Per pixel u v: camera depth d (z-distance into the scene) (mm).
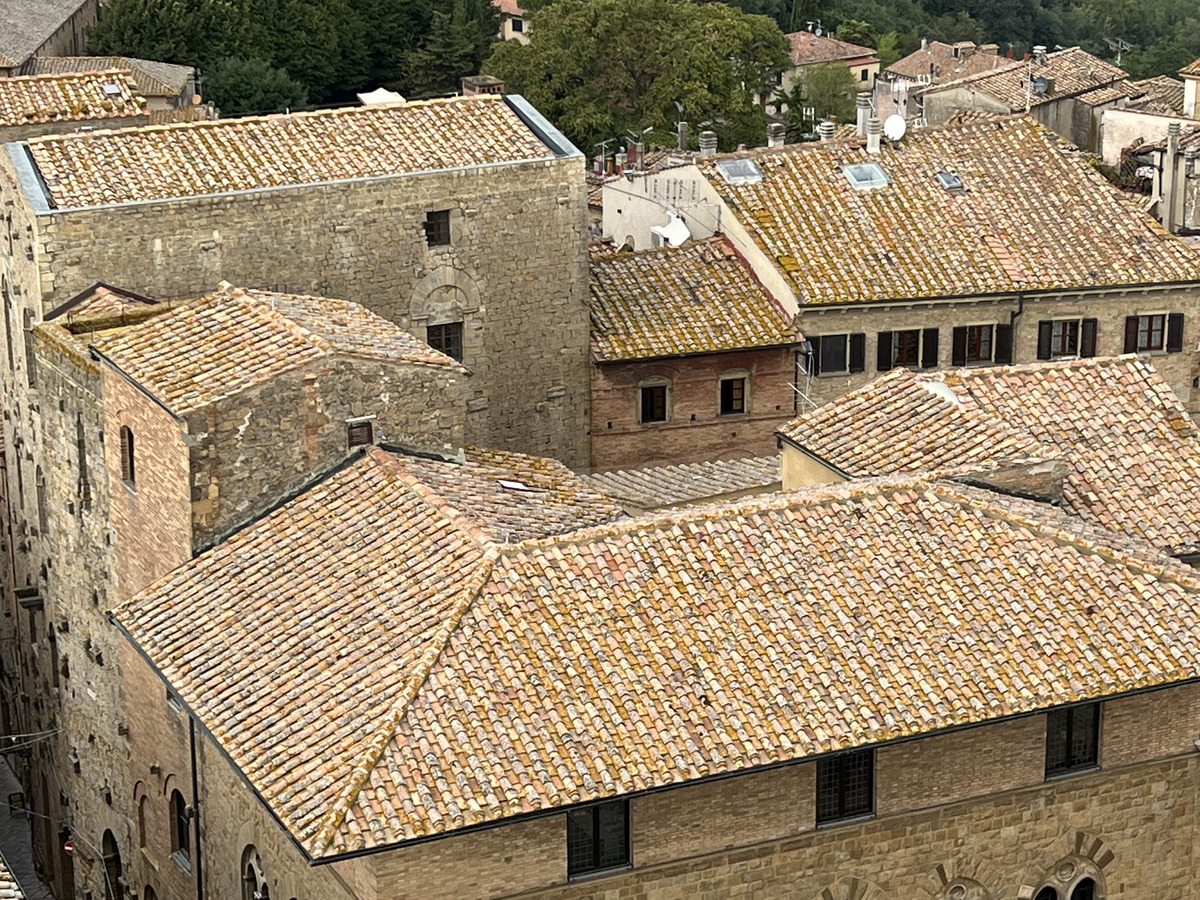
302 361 50750
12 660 74875
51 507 61906
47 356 58875
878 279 73812
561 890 42719
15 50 136750
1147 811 48250
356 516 48812
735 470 69000
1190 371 77750
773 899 45031
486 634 43344
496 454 55844
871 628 45312
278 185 63312
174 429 50188
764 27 149875
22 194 61594
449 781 40188
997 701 44094
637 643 43844
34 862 71875
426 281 66562
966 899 46969
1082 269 75750
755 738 42344
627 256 75062
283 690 43531
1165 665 45438
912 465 52781
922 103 138125
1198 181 105562
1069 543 48094
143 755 55625
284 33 155375
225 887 49750
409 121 67750
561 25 145500
